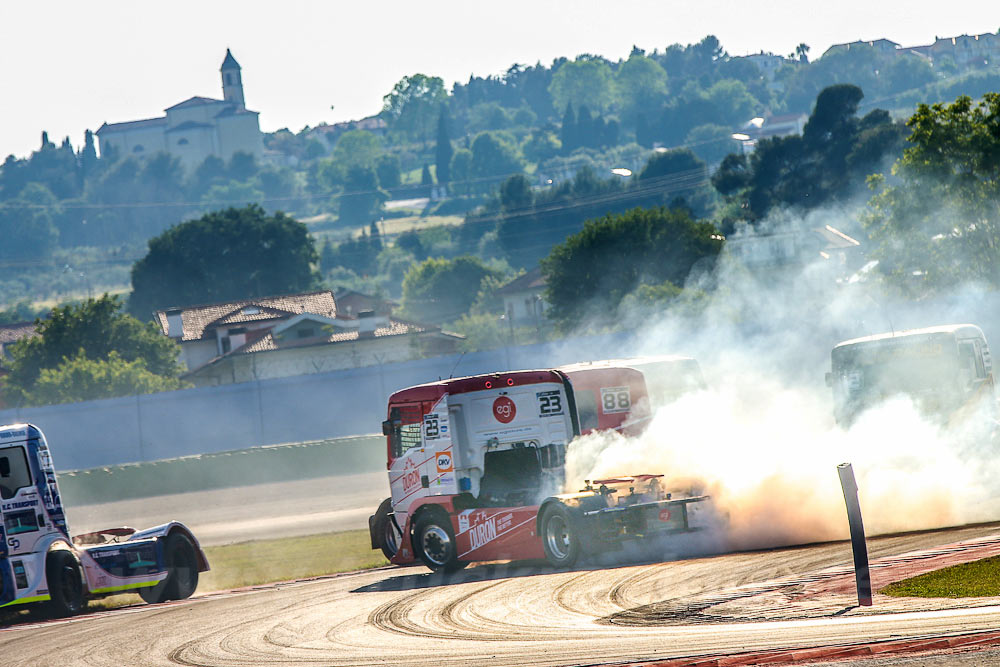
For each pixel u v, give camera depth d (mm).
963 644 28000
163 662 38406
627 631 35406
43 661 41375
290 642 40375
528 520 55000
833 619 33656
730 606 37844
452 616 42906
